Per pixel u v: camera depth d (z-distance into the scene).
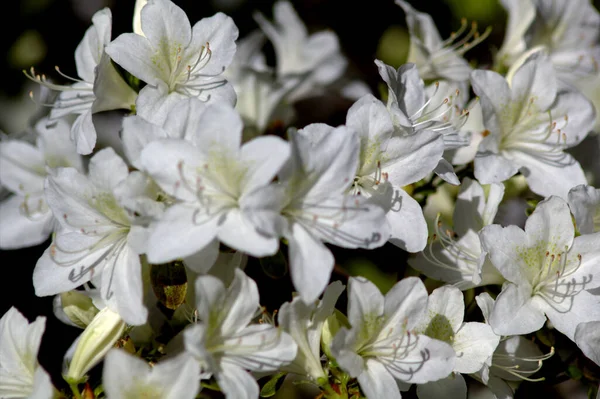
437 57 0.88
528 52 0.84
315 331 0.74
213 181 0.72
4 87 0.96
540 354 0.79
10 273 0.87
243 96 0.90
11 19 0.96
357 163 0.73
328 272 0.71
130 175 0.73
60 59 0.96
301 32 0.98
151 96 0.76
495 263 0.76
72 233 0.75
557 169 0.81
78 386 0.75
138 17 0.79
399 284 0.74
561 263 0.77
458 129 0.83
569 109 0.82
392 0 1.01
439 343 0.74
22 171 0.84
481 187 0.80
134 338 0.77
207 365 0.71
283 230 0.71
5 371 0.75
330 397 0.74
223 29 0.78
